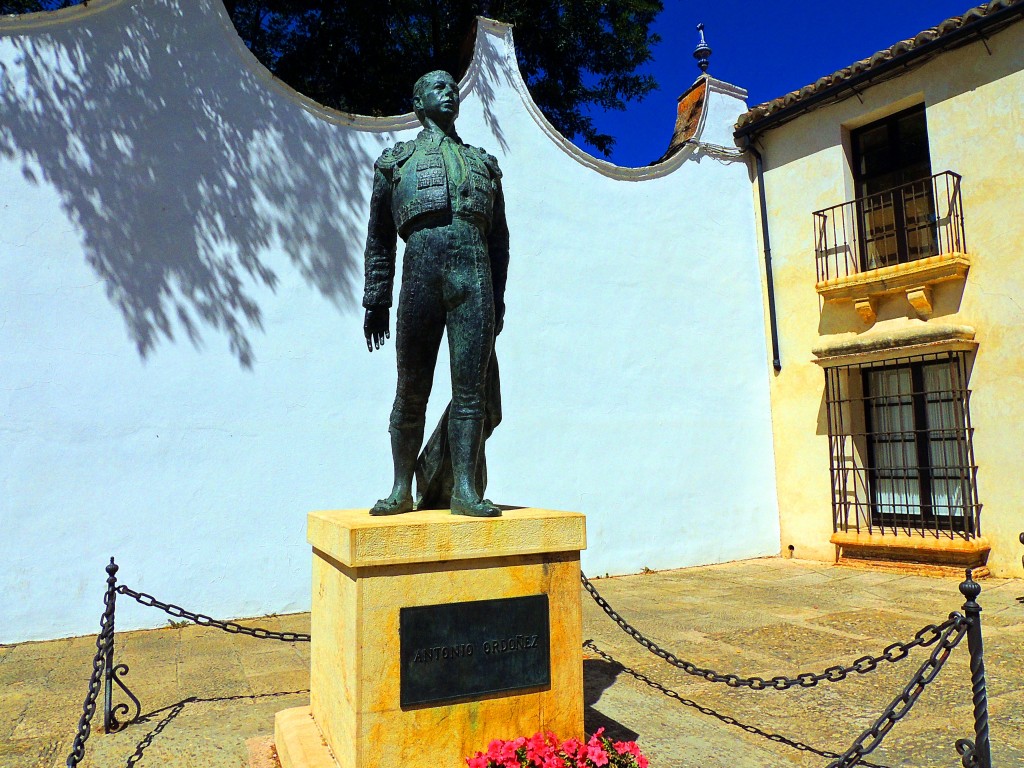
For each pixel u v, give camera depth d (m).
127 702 4.58
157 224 6.81
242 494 6.93
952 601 6.93
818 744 3.77
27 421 6.22
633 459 9.12
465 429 3.38
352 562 2.79
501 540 3.04
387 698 2.83
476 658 2.98
